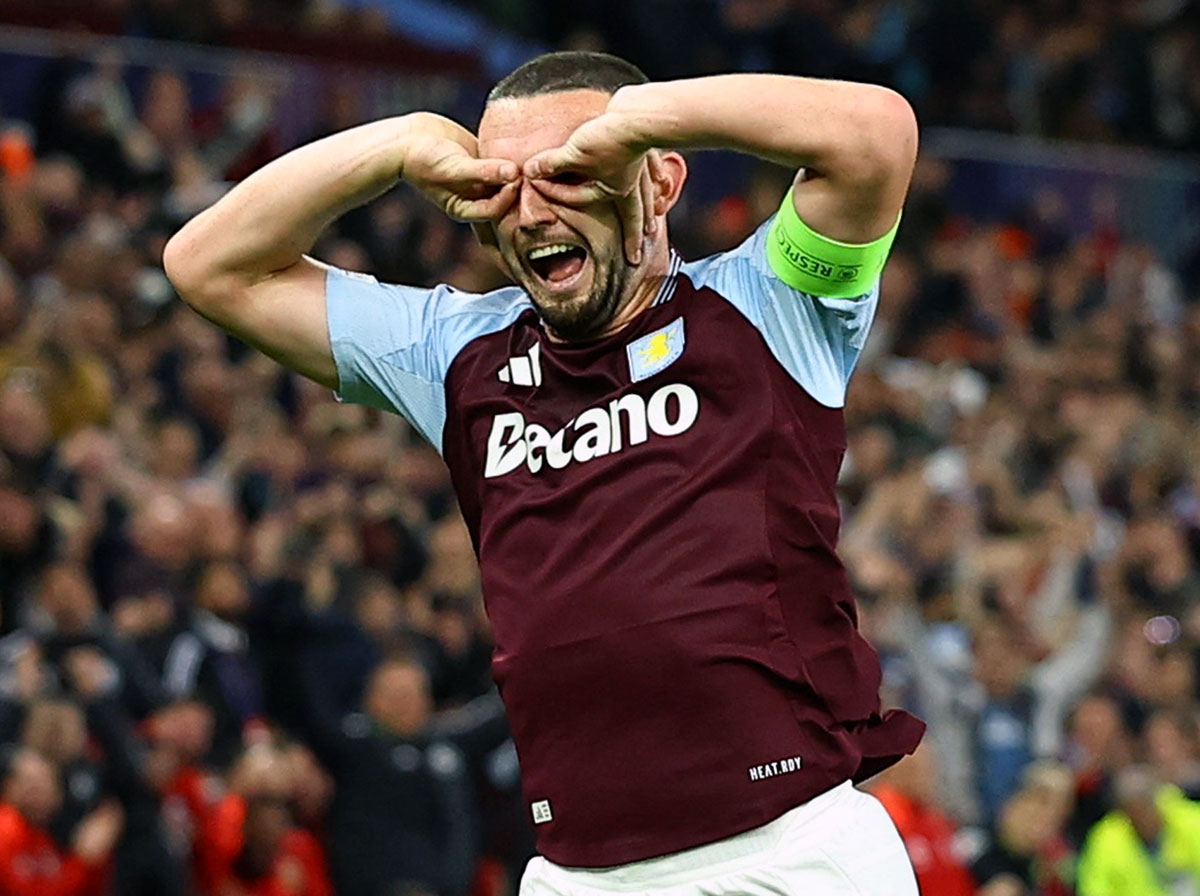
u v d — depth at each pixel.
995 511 11.80
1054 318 15.00
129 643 7.91
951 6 17.48
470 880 8.41
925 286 14.37
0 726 7.27
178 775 7.71
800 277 3.28
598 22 16.00
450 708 9.08
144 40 12.20
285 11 13.21
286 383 10.56
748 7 16.72
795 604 3.24
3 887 6.97
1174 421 14.55
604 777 3.22
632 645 3.19
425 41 14.66
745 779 3.18
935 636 10.19
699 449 3.25
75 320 9.68
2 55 11.14
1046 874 8.92
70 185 10.75
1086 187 15.63
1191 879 9.24
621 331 3.34
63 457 8.65
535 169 3.19
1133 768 9.88
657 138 3.12
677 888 3.21
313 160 3.50
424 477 10.48
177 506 8.44
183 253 3.60
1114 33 18.31
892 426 12.52
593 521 3.26
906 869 3.28
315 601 8.66
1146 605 11.83
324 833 8.20
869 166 3.16
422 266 11.97
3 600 8.00
